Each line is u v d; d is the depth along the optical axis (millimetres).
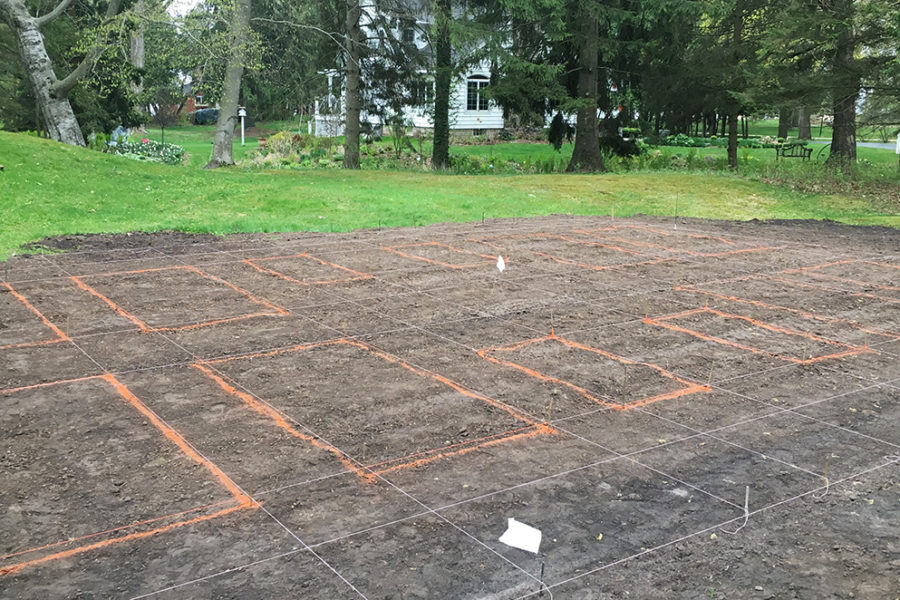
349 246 12508
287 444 5277
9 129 28359
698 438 5543
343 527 4254
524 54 27031
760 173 24688
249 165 29859
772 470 5070
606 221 16406
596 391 6410
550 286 10039
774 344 7789
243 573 3805
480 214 16781
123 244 12180
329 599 3617
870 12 19672
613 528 4309
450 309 8805
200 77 24547
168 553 3971
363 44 27469
